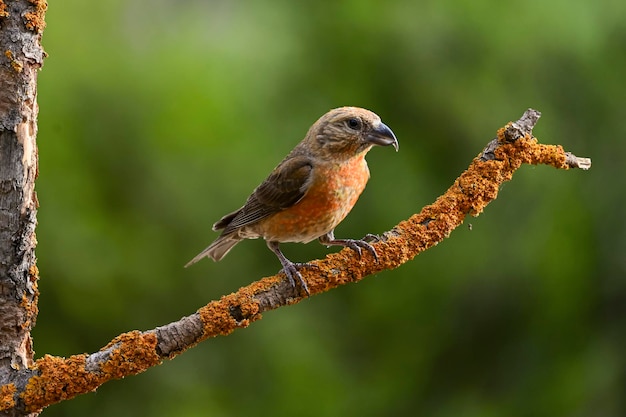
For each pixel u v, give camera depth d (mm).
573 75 13086
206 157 13117
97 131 12859
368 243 6816
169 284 12836
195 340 6352
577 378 14188
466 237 14008
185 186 12977
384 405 14258
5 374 6184
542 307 14172
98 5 13398
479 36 12789
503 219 13875
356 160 8555
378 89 13086
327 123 8484
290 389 13805
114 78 13047
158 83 13266
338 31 13422
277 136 13312
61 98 12750
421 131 12977
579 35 12867
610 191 13586
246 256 13109
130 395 13203
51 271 12305
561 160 6941
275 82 13516
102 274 12523
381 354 14438
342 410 14031
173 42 13789
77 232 12508
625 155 13422
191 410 13422
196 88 13352
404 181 13086
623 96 13180
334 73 13383
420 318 14344
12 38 6109
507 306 14195
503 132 6973
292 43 13586
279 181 8531
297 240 8836
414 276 14219
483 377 14445
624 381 14039
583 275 14078
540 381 14242
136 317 12727
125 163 12891
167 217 12914
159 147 13047
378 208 13016
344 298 14258
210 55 13766
